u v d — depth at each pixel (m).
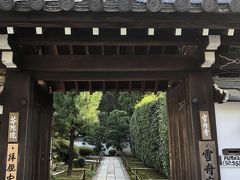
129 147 36.81
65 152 20.81
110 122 36.66
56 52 5.58
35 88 5.41
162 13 3.68
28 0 3.43
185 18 3.76
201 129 4.61
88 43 4.41
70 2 3.40
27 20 3.67
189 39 4.42
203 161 4.50
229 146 5.34
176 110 6.24
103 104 46.50
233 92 5.52
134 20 3.73
